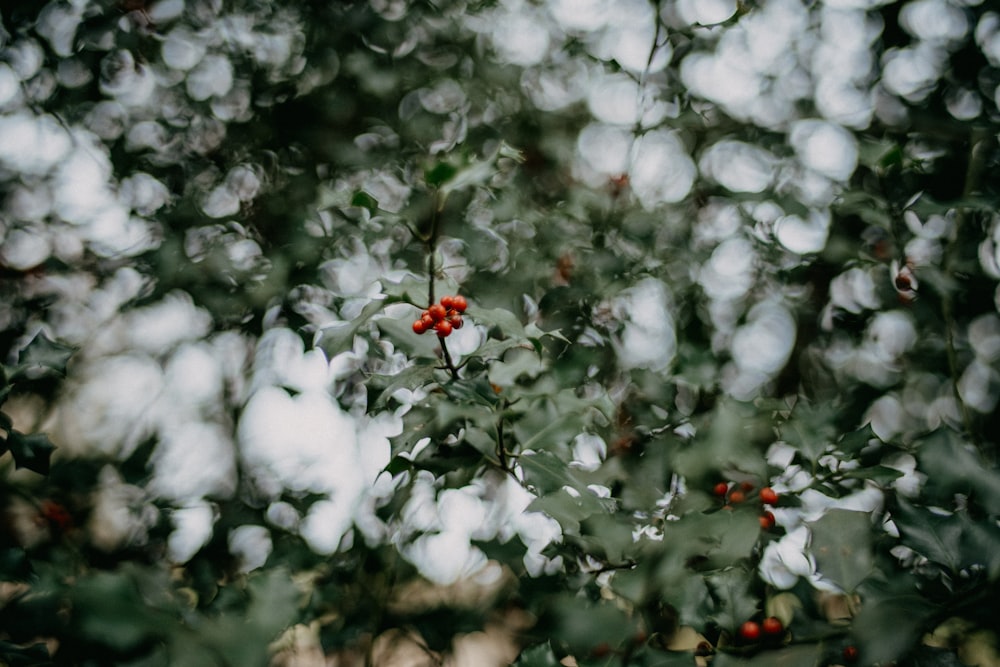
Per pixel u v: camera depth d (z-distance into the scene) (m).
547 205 3.21
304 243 2.93
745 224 3.10
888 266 2.70
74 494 2.74
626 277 2.76
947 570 1.43
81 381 3.10
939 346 2.87
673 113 3.14
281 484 2.86
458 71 3.38
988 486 1.45
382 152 3.27
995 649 1.89
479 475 2.44
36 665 1.60
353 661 2.73
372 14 3.26
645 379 2.24
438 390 1.80
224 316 3.02
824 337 3.06
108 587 1.48
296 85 3.28
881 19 3.11
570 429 1.82
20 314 3.05
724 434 1.84
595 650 1.64
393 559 2.59
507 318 1.66
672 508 1.82
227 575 2.76
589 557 2.05
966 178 2.59
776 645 1.48
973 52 3.01
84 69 3.12
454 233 2.92
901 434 2.70
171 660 1.44
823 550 1.42
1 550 1.75
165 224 3.10
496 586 2.66
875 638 1.29
